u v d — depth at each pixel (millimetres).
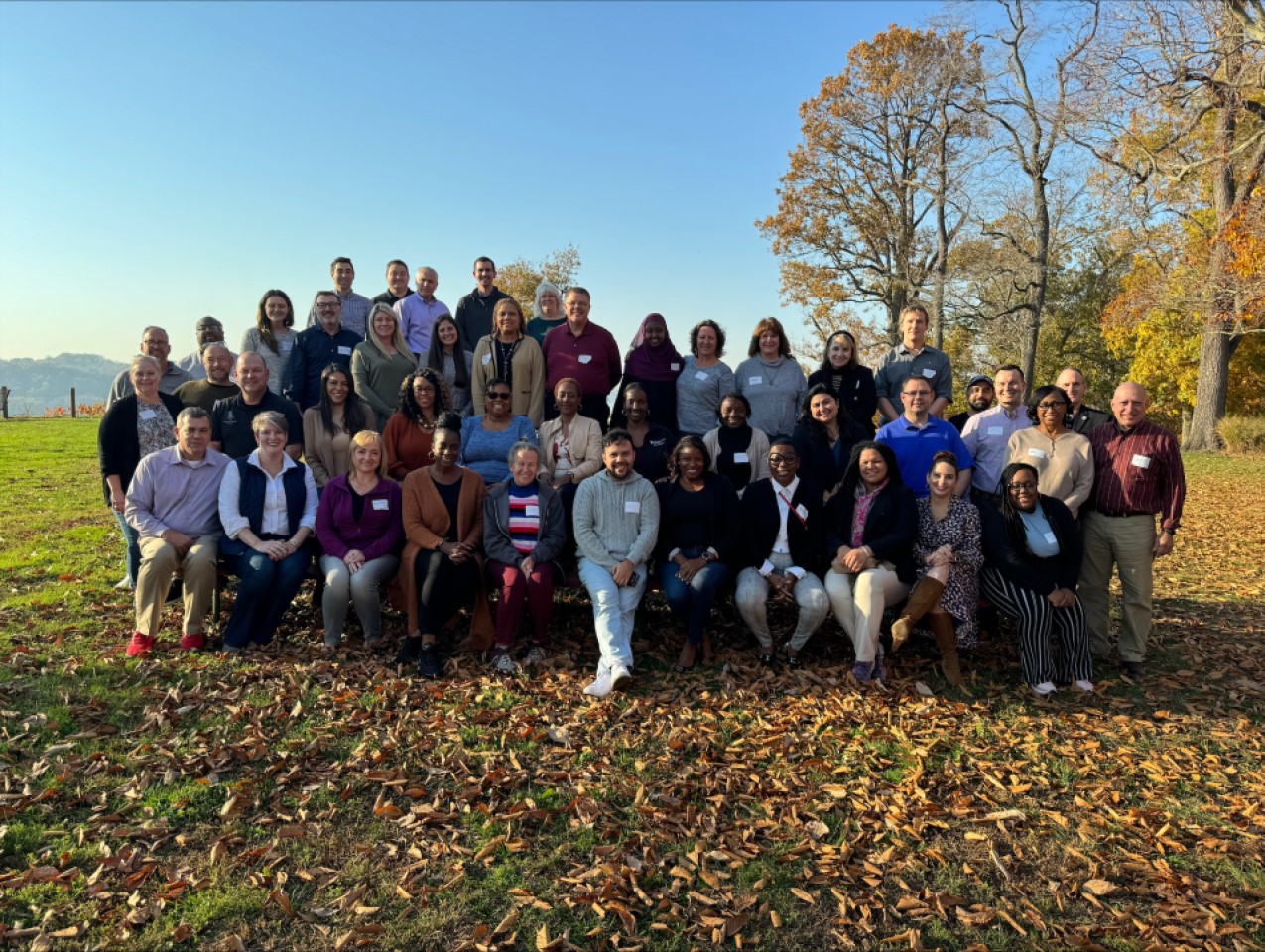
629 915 2914
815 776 3975
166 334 6742
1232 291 18297
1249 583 7980
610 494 5539
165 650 5297
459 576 5316
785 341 6867
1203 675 5457
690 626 5312
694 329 6789
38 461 13688
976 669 5496
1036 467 5598
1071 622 5148
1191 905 3062
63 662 4977
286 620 6078
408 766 3928
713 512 5598
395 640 5707
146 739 4047
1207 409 21734
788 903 3061
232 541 5574
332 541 5543
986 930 2947
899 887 3174
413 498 5523
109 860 3125
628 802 3705
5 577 6891
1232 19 17016
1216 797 3883
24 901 2914
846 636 6082
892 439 5902
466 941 2797
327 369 6250
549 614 5418
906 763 4121
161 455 5504
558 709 4656
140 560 5895
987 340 28531
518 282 38562
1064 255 29625
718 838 3436
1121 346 29531
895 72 24891
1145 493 5312
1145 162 19062
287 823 3453
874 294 28422
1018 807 3738
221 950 2723
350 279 8109
